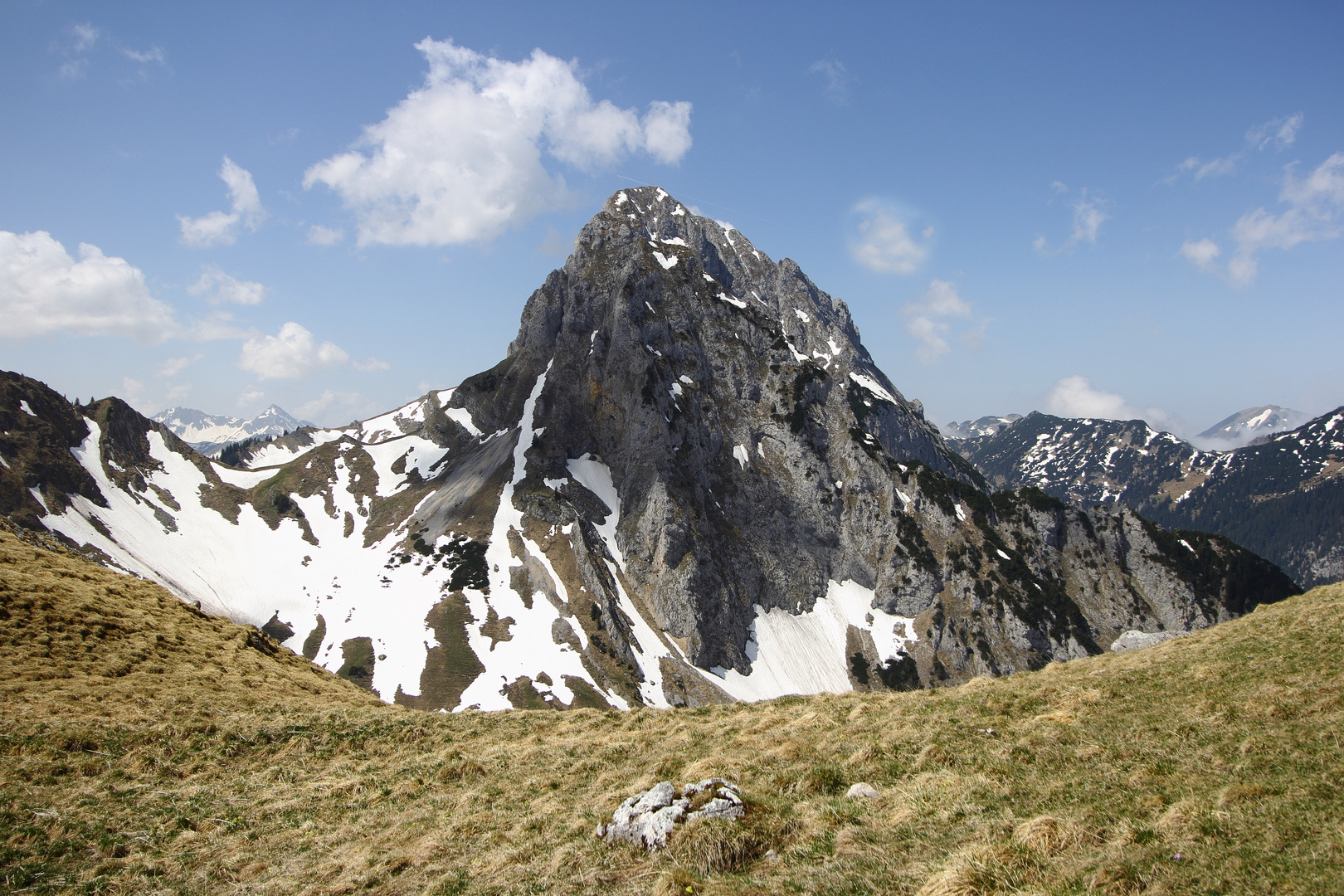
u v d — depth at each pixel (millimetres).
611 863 17844
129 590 52062
